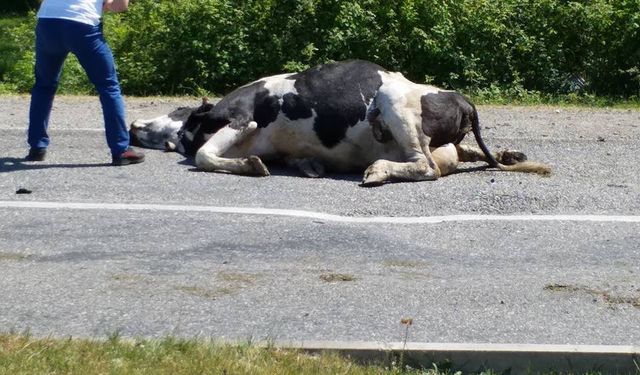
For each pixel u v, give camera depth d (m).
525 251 7.64
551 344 5.70
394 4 18.55
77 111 13.30
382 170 9.23
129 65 17.72
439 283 6.84
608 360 5.48
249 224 8.04
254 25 18.22
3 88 17.38
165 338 5.57
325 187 9.17
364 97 9.48
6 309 6.15
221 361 5.22
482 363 5.48
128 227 7.89
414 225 8.18
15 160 9.95
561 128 12.85
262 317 6.11
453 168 9.69
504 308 6.39
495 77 18.42
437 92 9.56
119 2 9.63
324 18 18.38
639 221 8.47
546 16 18.84
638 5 18.77
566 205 8.85
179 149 10.32
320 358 5.38
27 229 7.79
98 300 6.34
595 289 6.80
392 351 5.48
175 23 18.17
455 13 18.67
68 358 5.17
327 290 6.63
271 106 9.62
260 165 9.45
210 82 17.91
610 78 18.67
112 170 9.60
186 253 7.33
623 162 10.67
